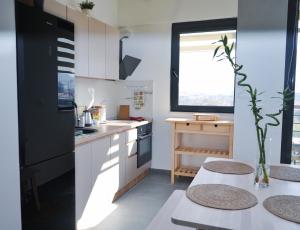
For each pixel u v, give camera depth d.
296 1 2.70
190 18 3.96
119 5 4.32
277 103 2.72
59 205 2.18
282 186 1.63
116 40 3.80
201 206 1.34
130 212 2.95
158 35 4.20
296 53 2.74
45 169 2.00
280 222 1.19
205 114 3.77
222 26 3.89
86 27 3.01
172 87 4.21
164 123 4.27
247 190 1.55
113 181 3.12
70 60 2.28
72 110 2.32
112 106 4.32
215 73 4.05
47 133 2.01
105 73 3.51
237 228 1.13
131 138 3.58
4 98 1.64
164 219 1.82
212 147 4.05
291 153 2.80
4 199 1.68
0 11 1.59
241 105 2.82
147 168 4.23
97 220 2.76
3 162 1.66
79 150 2.46
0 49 1.60
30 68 1.82
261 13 2.71
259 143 1.60
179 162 4.19
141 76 4.33
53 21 2.04
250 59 2.76
